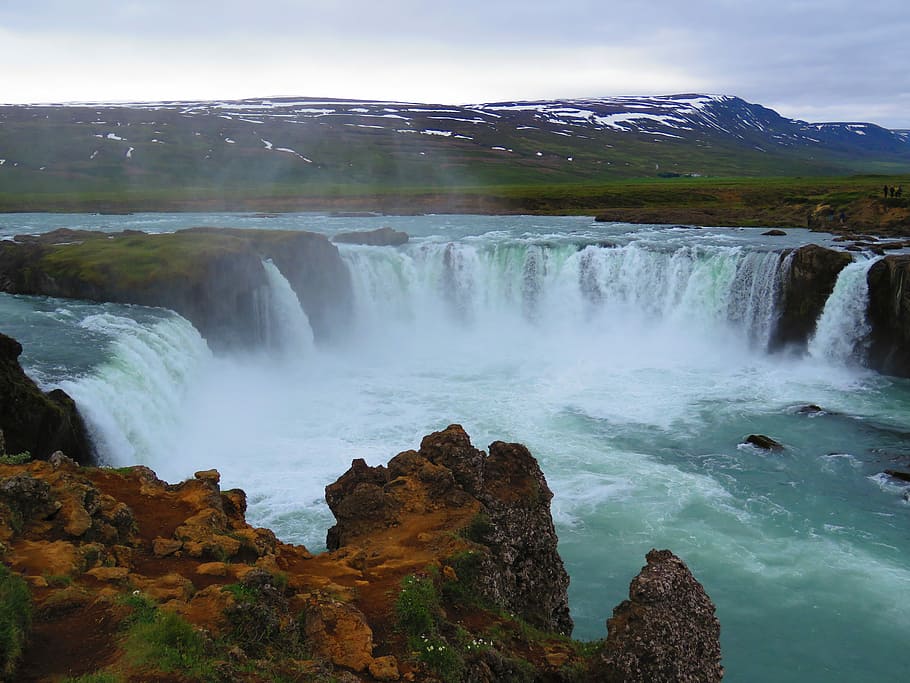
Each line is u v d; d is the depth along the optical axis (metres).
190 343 42.91
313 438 36.78
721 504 30.30
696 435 37.78
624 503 30.27
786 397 44.12
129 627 11.32
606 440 37.06
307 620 12.68
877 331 49.50
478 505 18.34
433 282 62.69
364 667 12.14
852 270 50.41
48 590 12.36
